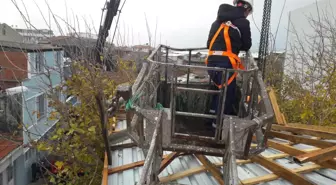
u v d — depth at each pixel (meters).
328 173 4.06
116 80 8.57
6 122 12.13
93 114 6.77
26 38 13.36
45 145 6.78
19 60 12.89
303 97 9.17
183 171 4.33
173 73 3.14
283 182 3.96
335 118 7.96
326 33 11.59
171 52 6.08
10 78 12.89
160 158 3.28
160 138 3.16
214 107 3.92
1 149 11.34
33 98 13.59
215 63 3.77
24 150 13.49
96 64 7.76
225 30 3.78
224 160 3.28
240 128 3.07
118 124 7.43
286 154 4.75
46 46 13.24
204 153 3.41
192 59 6.40
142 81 3.78
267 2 6.65
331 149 3.19
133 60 9.33
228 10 3.85
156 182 3.01
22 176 14.35
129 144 5.93
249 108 3.81
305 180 3.59
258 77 3.59
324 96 8.23
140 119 3.38
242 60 4.89
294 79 11.31
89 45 8.01
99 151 6.82
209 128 4.27
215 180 4.14
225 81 3.16
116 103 4.74
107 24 9.35
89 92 6.45
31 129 13.38
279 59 14.64
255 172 4.27
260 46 6.83
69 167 6.93
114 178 4.71
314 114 8.12
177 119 4.60
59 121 7.04
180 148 3.45
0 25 14.22
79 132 6.31
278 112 6.13
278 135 5.36
